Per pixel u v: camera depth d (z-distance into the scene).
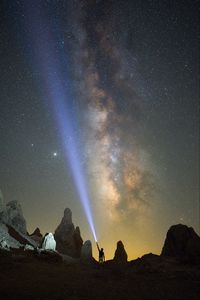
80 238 37.56
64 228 37.12
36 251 26.67
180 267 24.14
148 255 28.91
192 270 22.80
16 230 33.38
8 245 27.30
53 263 24.88
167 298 15.06
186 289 17.14
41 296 13.82
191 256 26.08
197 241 27.78
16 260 22.92
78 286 16.89
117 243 32.53
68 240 36.00
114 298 14.70
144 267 23.95
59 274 20.38
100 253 31.20
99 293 15.53
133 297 15.10
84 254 30.16
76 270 22.88
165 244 30.52
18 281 16.75
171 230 30.80
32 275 18.97
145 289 16.98
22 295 13.65
